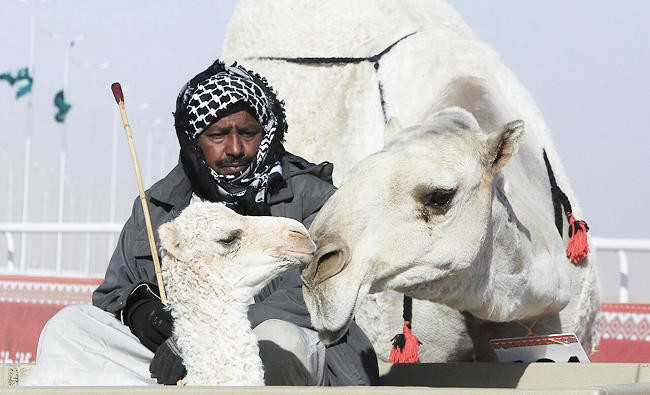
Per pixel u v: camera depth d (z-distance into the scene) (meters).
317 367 6.18
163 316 6.04
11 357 14.88
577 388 4.40
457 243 6.36
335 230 6.08
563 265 7.99
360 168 6.32
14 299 15.00
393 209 6.20
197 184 6.84
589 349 9.51
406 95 9.63
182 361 5.69
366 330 8.71
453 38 10.24
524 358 7.61
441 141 6.45
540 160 9.33
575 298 8.78
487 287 6.87
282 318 6.30
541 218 8.00
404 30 10.36
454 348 8.30
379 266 6.18
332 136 10.02
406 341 7.63
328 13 10.83
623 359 12.66
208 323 5.39
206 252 5.38
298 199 6.79
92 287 14.62
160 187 6.88
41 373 5.62
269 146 6.80
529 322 8.11
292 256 5.43
